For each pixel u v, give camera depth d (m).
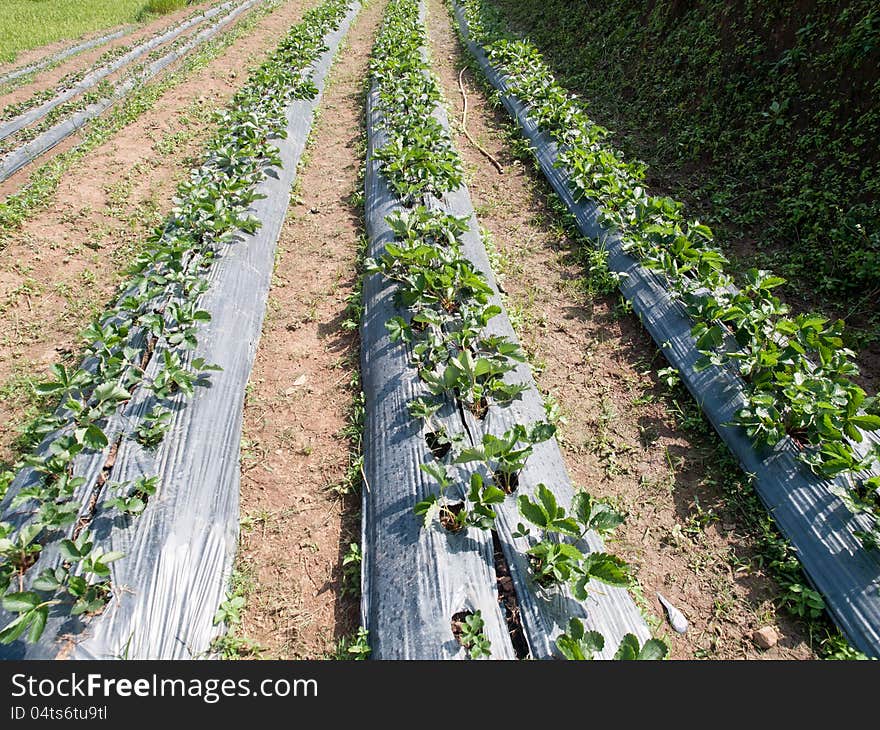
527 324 4.96
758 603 3.07
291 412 4.24
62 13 16.33
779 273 5.34
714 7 7.69
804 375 3.76
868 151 5.45
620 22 9.66
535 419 3.80
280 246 6.07
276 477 3.78
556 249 5.91
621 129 7.99
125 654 2.64
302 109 8.77
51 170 7.23
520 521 3.06
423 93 8.59
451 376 3.64
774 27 6.79
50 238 5.97
